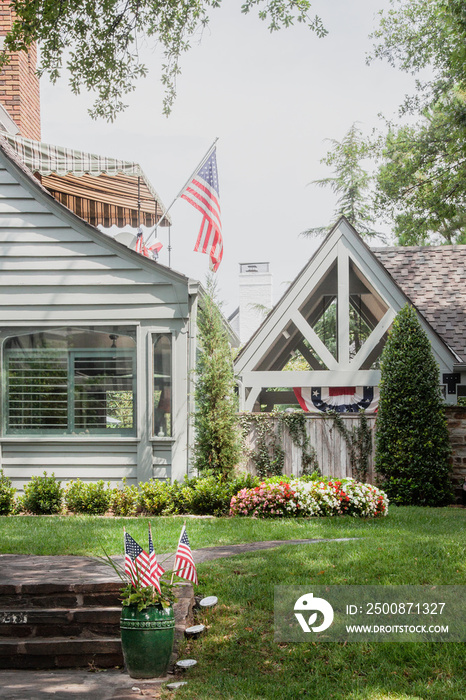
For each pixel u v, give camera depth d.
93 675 6.83
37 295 14.93
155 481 14.20
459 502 15.41
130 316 14.77
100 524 11.71
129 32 15.37
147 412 14.66
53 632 7.35
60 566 8.52
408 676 6.04
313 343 17.12
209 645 6.93
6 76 20.06
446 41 25.22
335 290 19.08
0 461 14.82
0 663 7.11
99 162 16.30
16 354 15.02
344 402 17.64
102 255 14.88
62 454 14.77
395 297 17.00
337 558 8.68
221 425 14.02
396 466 14.95
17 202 15.01
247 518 12.44
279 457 15.80
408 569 8.09
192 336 15.09
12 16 19.75
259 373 17.22
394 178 26.55
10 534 10.81
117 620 7.34
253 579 8.16
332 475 15.77
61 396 14.91
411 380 15.07
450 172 25.61
